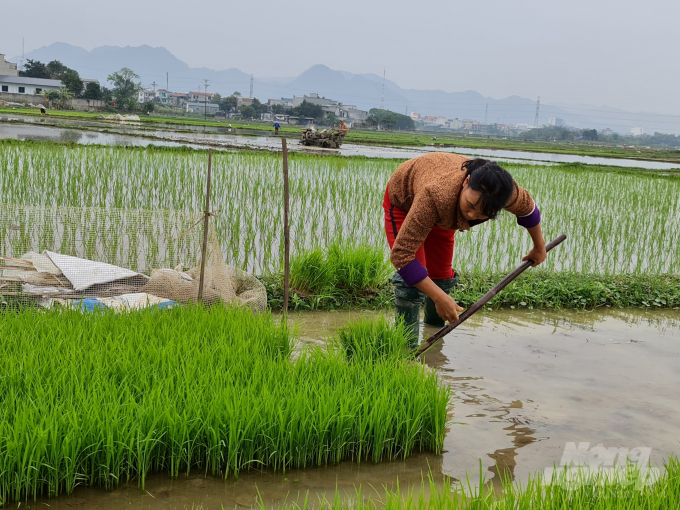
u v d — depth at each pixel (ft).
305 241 28.19
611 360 16.88
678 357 17.40
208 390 11.32
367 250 23.29
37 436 9.58
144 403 10.66
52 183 34.88
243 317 15.94
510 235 29.19
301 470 10.85
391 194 15.60
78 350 12.53
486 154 133.18
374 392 11.80
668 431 12.67
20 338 13.30
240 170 47.19
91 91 286.66
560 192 46.21
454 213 12.80
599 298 22.63
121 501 9.65
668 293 23.59
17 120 116.57
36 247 22.03
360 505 8.74
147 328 14.46
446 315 14.07
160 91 558.15
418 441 11.90
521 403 13.76
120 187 35.53
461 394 14.08
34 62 327.26
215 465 10.50
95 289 18.35
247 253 24.44
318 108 458.09
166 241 23.54
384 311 20.86
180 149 63.67
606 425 12.85
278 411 10.83
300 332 18.03
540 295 22.04
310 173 50.19
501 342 17.98
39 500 9.57
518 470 10.98
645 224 35.32
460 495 10.16
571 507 8.79
